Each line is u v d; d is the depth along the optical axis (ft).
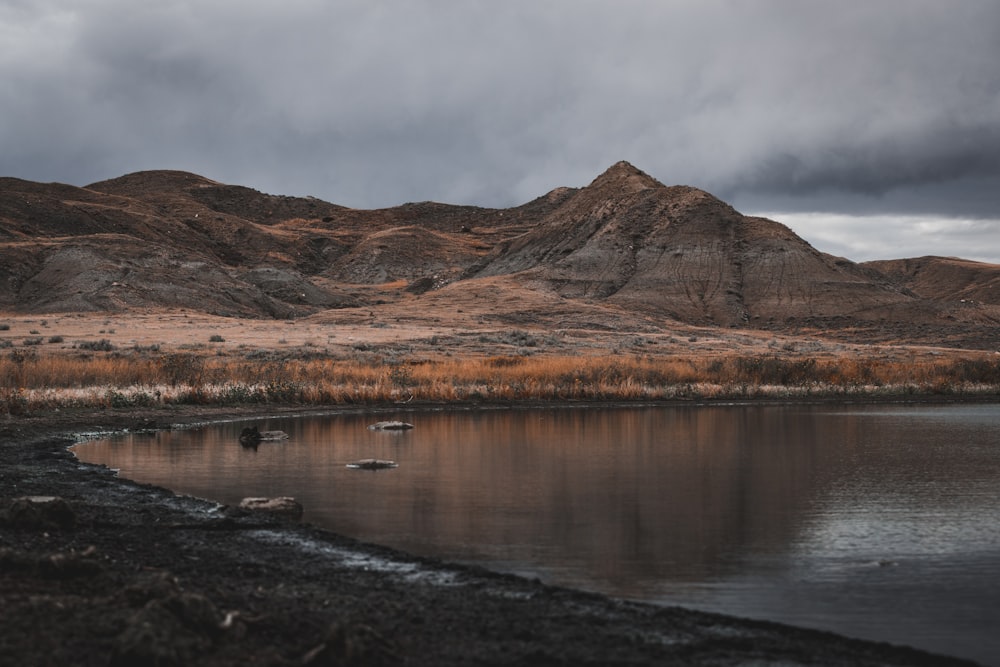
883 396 188.75
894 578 43.50
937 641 34.30
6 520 46.75
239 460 82.74
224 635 29.86
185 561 41.96
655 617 35.65
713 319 504.43
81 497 58.95
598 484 71.05
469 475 75.41
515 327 400.67
